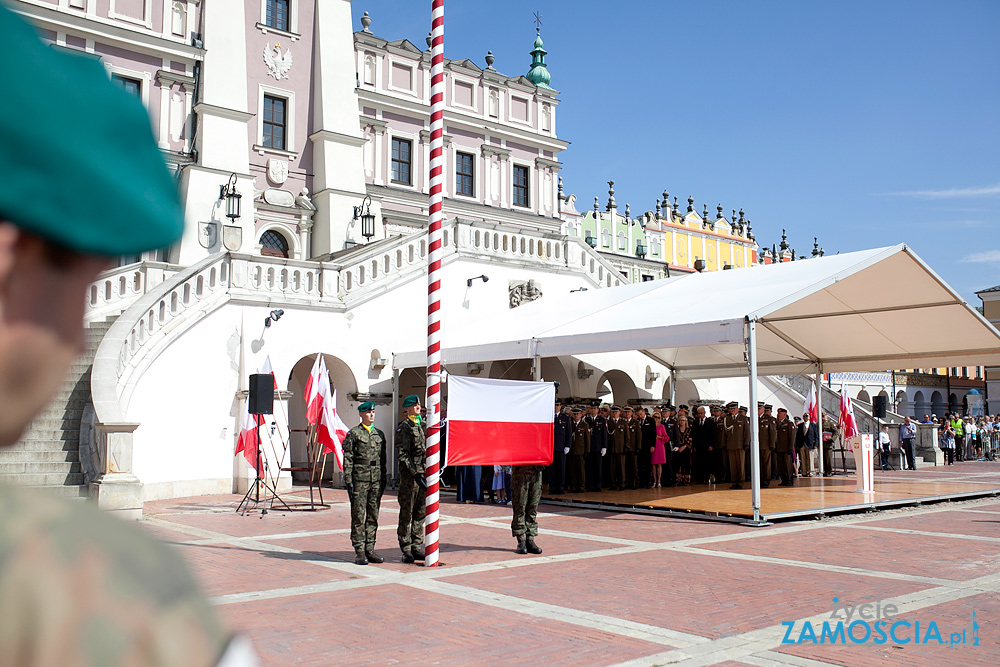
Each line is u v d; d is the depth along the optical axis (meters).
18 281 0.53
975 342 19.23
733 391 28.14
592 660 6.18
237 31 29.28
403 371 24.00
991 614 7.58
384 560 10.48
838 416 31.86
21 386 0.54
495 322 21.95
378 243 22.52
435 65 10.88
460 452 10.72
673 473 21.55
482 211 36.12
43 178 0.52
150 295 17.69
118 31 26.91
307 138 31.19
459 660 6.16
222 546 11.35
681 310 16.78
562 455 18.72
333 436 15.38
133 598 0.54
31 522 0.52
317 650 6.39
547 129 39.22
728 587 8.77
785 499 17.19
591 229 49.78
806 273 16.56
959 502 17.83
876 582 9.02
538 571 9.71
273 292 19.69
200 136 27.88
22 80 0.51
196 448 18.09
